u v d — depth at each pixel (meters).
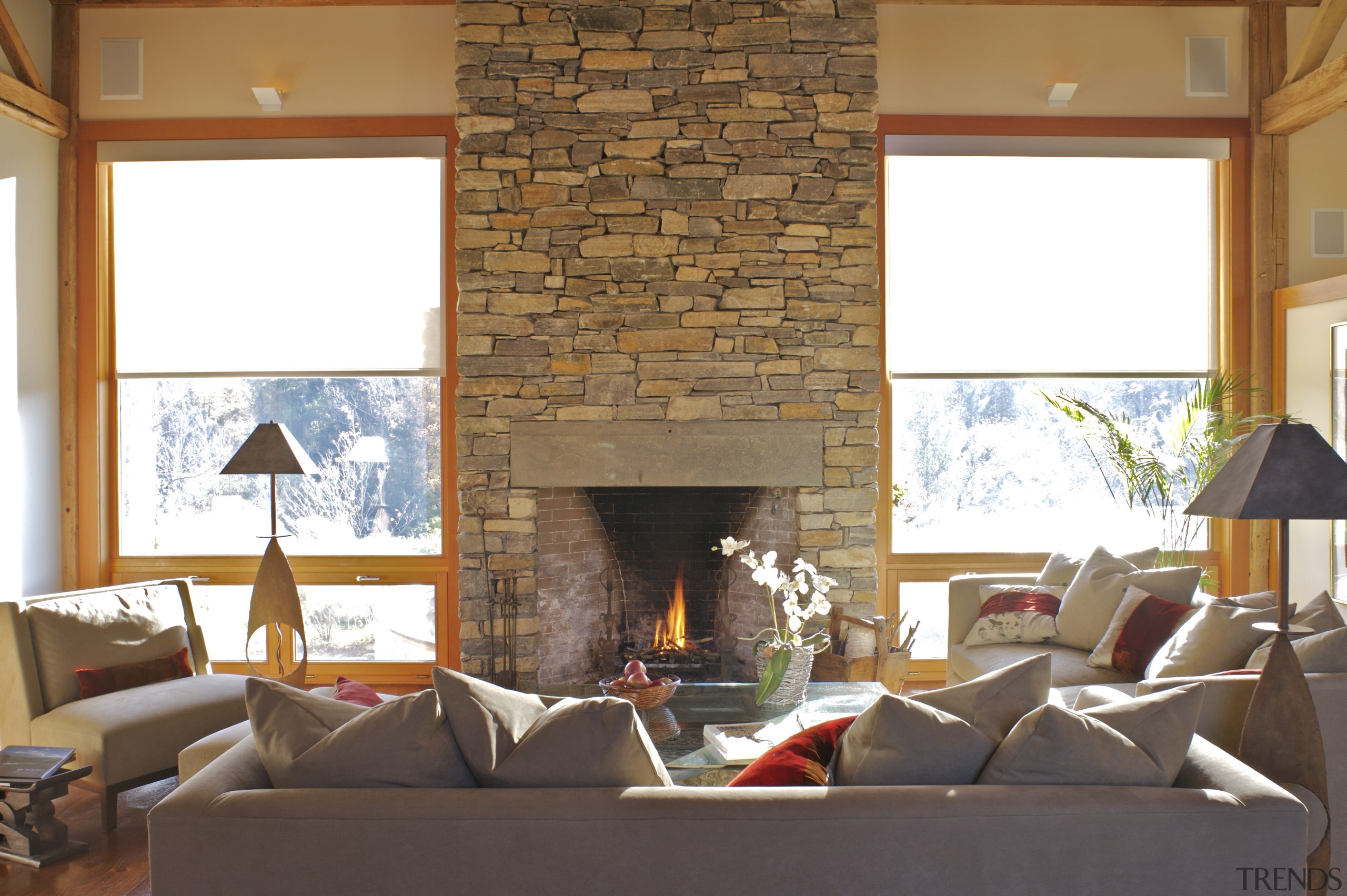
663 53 4.27
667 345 4.29
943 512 4.93
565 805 1.70
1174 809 1.67
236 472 3.79
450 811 1.69
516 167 4.27
